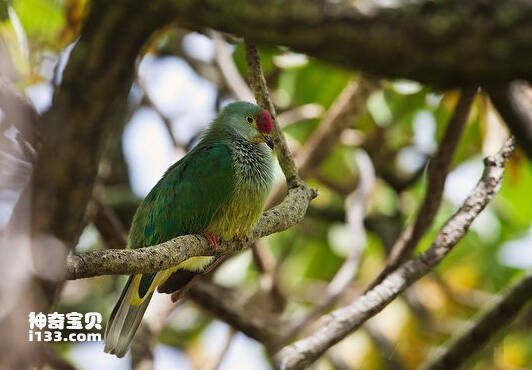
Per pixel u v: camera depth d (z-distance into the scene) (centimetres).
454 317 1598
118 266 619
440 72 371
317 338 960
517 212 1550
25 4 945
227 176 1020
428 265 980
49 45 903
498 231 1620
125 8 446
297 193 904
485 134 1215
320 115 1499
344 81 1483
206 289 1229
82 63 492
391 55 372
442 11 357
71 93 511
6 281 418
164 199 1049
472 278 1619
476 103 1234
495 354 1527
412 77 379
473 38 354
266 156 1059
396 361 1541
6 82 625
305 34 379
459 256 1642
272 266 1380
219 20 404
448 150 968
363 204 1338
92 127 523
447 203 1565
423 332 1566
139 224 1085
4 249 438
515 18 347
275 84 1517
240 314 1228
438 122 1440
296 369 957
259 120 1058
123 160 1580
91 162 546
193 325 1708
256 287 1548
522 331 1562
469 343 1023
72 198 560
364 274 1597
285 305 1364
